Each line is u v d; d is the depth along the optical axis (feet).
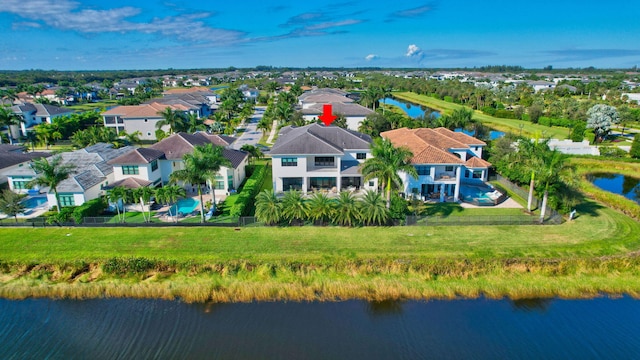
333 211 135.74
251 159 231.71
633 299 106.22
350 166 176.35
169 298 104.68
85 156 180.55
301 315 98.68
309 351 87.04
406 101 621.31
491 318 98.68
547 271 114.01
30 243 126.11
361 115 325.42
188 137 200.64
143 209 154.20
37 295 106.11
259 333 92.58
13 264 115.03
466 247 124.06
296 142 170.09
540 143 149.38
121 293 106.22
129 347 88.79
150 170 171.83
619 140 301.84
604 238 130.72
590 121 290.56
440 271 112.78
